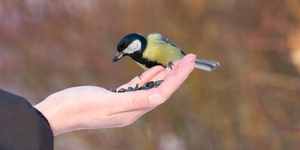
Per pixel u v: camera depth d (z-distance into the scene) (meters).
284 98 6.41
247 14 6.41
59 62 7.06
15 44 7.02
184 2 6.30
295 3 5.70
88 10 6.81
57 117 2.54
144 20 6.44
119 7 6.62
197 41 6.30
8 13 6.84
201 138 6.57
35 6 6.88
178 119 6.59
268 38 6.02
